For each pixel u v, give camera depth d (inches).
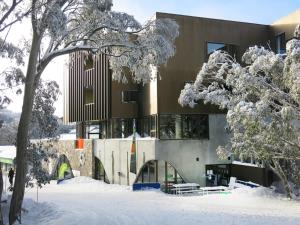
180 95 893.2
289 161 828.0
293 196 762.8
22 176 541.6
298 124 635.5
